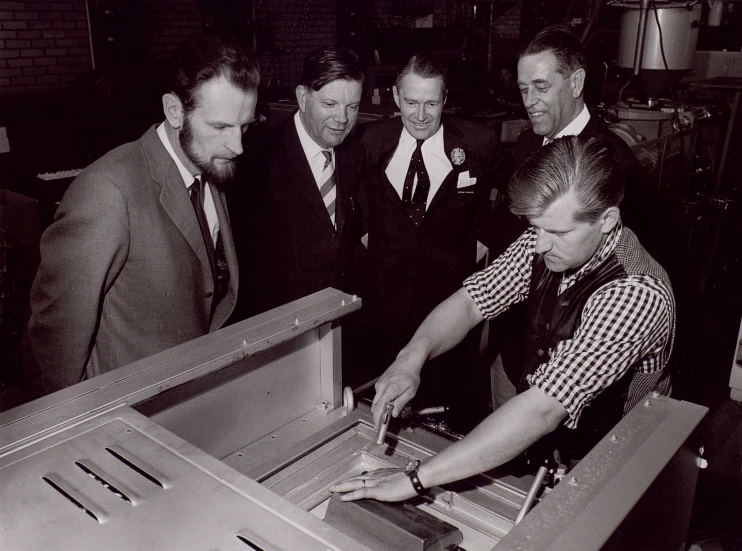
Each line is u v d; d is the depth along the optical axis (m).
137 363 1.00
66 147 4.34
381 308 2.29
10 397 2.19
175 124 1.39
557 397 1.01
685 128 3.46
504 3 7.51
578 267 1.18
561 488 0.76
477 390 2.46
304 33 6.48
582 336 1.07
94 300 1.34
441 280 2.24
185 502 0.73
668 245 3.54
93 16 5.24
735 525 1.94
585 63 1.99
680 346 3.30
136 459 0.80
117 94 4.37
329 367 1.22
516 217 2.33
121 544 0.67
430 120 2.07
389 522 0.88
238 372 1.09
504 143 3.60
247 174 2.00
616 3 3.49
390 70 5.58
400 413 1.23
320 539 0.68
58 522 0.70
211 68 1.31
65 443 0.83
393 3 6.48
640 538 0.83
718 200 3.61
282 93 5.78
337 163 2.07
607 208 1.04
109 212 1.33
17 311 1.98
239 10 5.21
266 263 2.10
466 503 1.00
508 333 1.87
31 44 5.01
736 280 3.97
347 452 1.12
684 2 3.28
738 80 5.03
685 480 0.94
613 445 0.86
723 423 2.62
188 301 1.50
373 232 2.27
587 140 1.04
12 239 1.96
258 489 0.75
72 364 1.37
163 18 5.70
